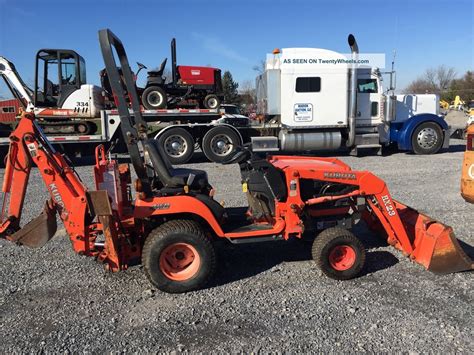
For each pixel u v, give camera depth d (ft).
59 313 11.21
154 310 11.31
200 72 43.50
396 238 14.05
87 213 12.51
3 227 12.50
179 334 10.11
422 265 13.91
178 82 43.32
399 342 9.59
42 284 12.98
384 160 37.86
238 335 10.02
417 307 11.18
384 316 10.75
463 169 18.86
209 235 13.01
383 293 12.07
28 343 9.80
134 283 13.02
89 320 10.83
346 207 14.48
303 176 13.30
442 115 47.85
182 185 13.21
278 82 39.47
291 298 11.88
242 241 12.99
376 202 13.92
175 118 40.37
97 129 38.63
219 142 38.68
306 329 10.22
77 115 38.01
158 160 13.19
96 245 12.78
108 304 11.69
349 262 13.05
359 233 17.37
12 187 12.46
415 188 25.22
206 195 13.83
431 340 9.64
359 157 40.45
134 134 12.14
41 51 36.60
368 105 40.88
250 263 14.55
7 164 12.43
